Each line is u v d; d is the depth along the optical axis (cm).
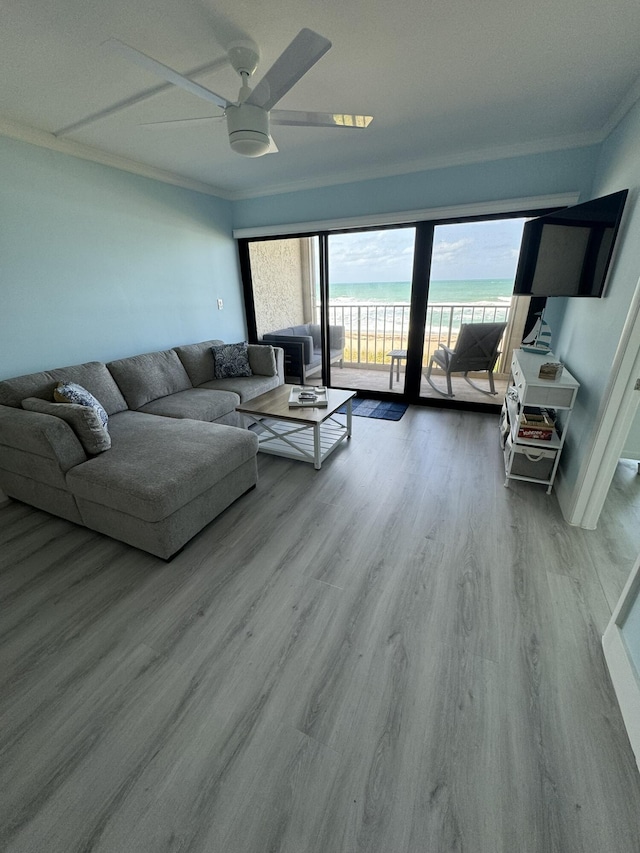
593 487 196
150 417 271
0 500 237
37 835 92
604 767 103
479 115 240
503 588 165
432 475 264
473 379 491
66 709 120
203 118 181
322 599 161
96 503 192
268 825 93
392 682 126
